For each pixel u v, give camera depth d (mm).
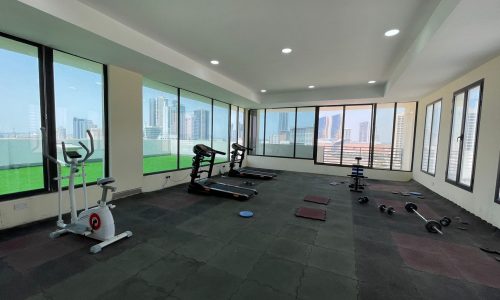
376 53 3775
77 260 2227
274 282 1964
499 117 3139
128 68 4035
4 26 2527
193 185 4871
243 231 3004
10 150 3006
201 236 2830
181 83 5031
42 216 3150
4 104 2938
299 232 3004
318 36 3205
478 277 2080
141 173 4582
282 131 8641
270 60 4242
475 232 3057
